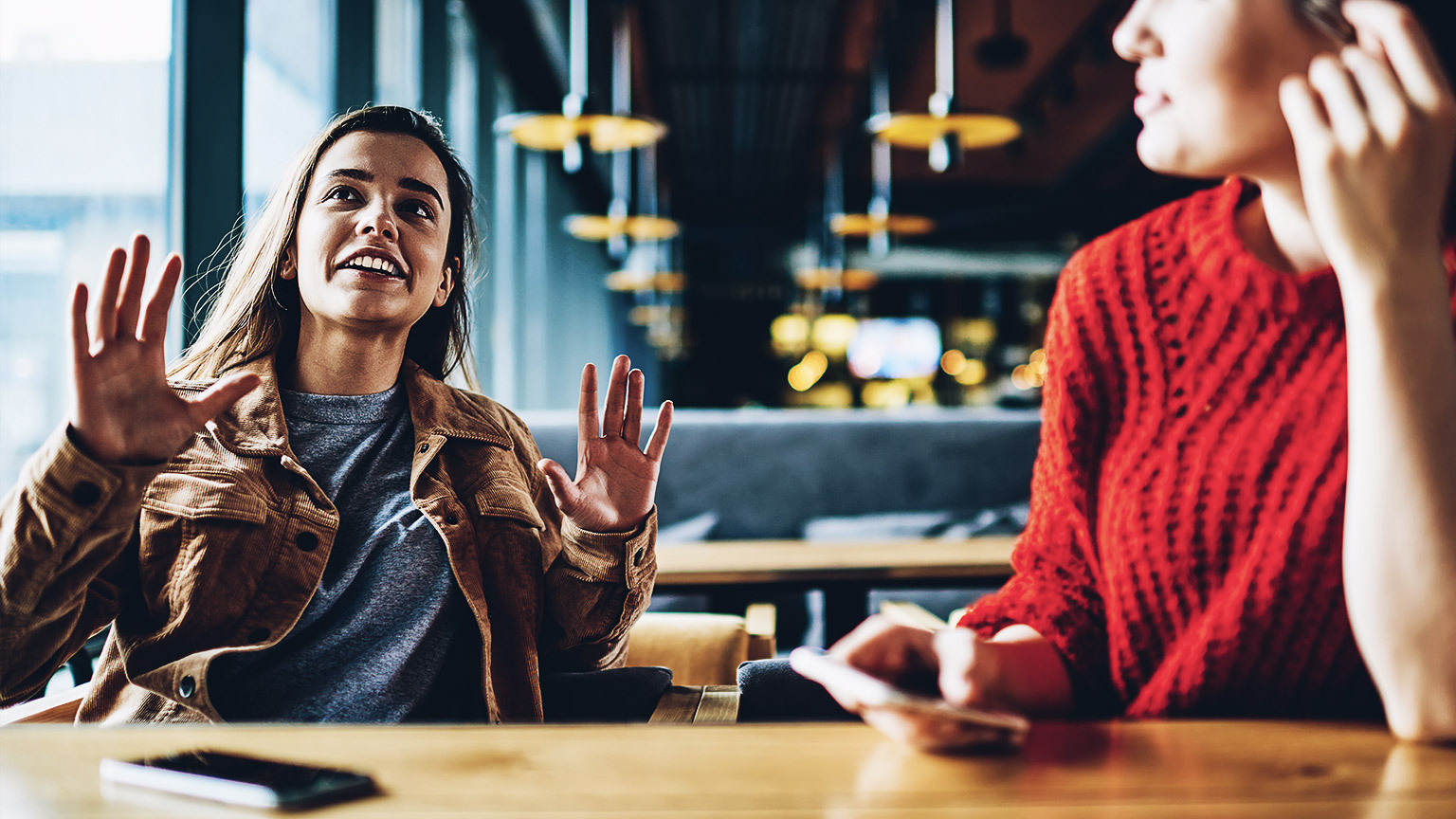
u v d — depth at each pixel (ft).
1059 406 2.82
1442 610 1.91
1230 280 2.56
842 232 29.89
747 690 3.77
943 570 7.38
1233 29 2.13
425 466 4.40
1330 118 1.94
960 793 1.72
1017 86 36.29
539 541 4.63
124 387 2.86
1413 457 1.91
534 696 4.33
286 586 3.97
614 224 27.73
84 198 8.00
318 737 2.09
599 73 29.63
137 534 3.90
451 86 21.61
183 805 1.72
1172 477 2.54
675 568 7.25
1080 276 2.86
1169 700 2.43
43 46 7.70
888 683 2.26
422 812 1.64
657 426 4.16
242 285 4.66
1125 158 42.86
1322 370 2.42
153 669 3.82
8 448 7.58
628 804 1.67
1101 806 1.65
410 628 4.12
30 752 2.01
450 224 4.96
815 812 1.62
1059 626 2.62
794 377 75.82
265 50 11.23
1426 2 5.93
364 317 4.24
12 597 2.93
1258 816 1.59
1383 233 1.91
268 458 4.13
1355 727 2.13
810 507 12.89
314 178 4.48
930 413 13.70
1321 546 2.33
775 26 31.45
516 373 27.81
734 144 48.65
